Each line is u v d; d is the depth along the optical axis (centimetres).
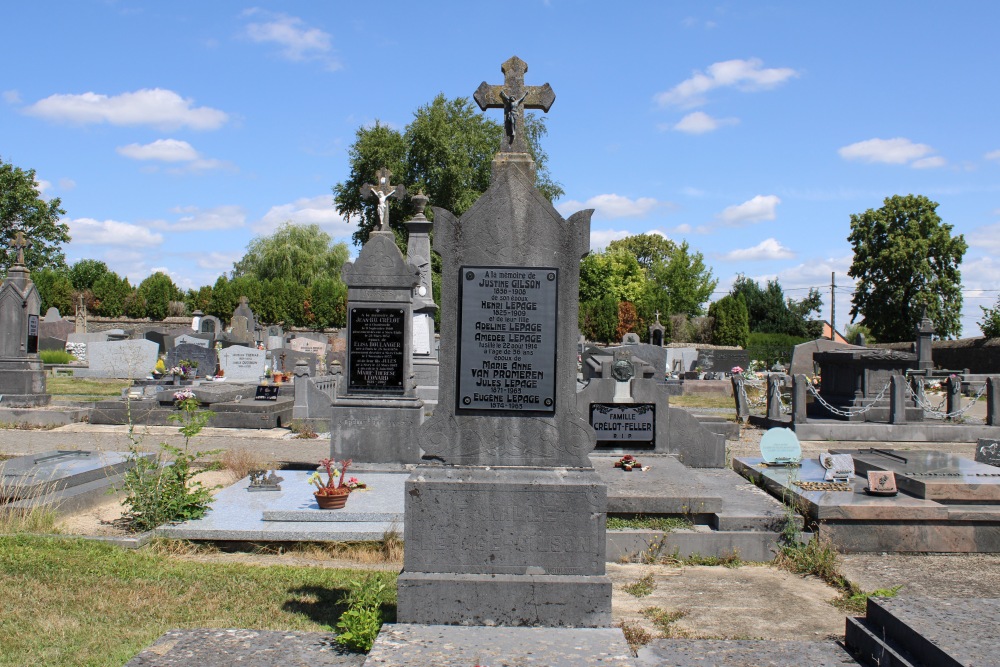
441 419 586
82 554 772
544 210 593
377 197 1836
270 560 829
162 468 1034
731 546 862
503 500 561
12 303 2094
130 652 547
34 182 6094
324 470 1202
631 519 892
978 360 4350
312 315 6184
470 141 5612
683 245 7925
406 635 508
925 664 446
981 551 881
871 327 5519
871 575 791
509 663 461
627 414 1234
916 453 1167
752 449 1723
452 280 593
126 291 6141
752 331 7606
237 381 2803
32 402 2061
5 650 544
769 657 496
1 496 963
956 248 5275
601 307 5822
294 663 480
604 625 541
